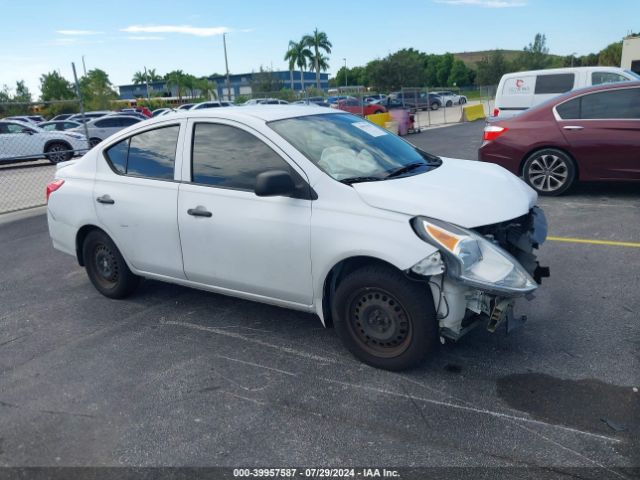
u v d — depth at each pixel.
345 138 3.99
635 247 5.47
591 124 7.32
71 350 4.07
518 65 62.34
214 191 3.93
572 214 6.85
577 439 2.76
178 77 67.12
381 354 3.47
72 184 4.86
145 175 4.38
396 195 3.29
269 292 3.82
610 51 55.44
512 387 3.23
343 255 3.32
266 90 53.22
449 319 3.18
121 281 4.82
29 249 6.98
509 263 3.05
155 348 4.02
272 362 3.71
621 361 3.43
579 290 4.54
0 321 4.69
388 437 2.87
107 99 47.81
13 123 17.33
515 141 7.86
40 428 3.14
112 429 3.08
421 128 24.47
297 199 3.55
